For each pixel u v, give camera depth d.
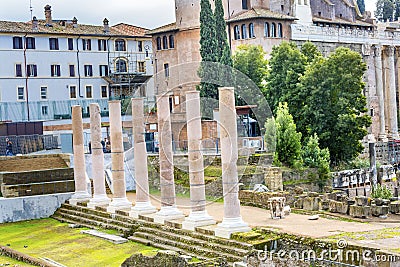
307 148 66.00
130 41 100.38
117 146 46.50
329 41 95.94
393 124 108.81
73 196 52.09
